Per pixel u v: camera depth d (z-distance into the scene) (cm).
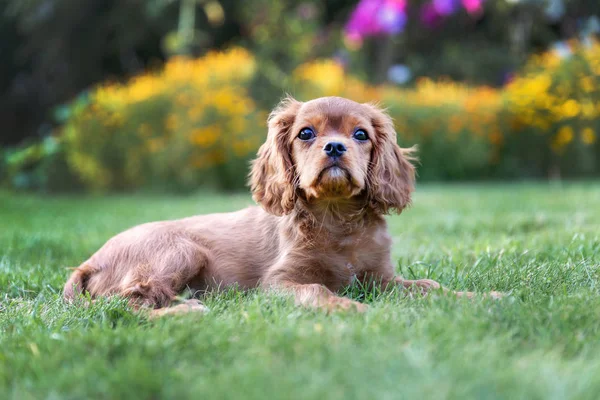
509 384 212
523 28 1730
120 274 385
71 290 390
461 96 1445
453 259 454
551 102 1345
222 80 1280
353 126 388
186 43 1636
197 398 213
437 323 271
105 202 1074
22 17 1748
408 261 458
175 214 846
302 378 222
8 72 1941
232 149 1221
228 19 1834
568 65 1357
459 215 709
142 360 244
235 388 218
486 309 293
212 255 399
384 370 225
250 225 412
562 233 529
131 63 1945
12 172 1434
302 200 389
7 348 277
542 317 280
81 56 1827
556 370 224
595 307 295
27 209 971
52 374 240
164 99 1262
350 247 383
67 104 1845
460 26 1869
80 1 1728
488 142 1395
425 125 1371
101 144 1298
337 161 363
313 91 1351
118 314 330
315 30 1694
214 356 254
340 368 227
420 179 1369
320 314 300
